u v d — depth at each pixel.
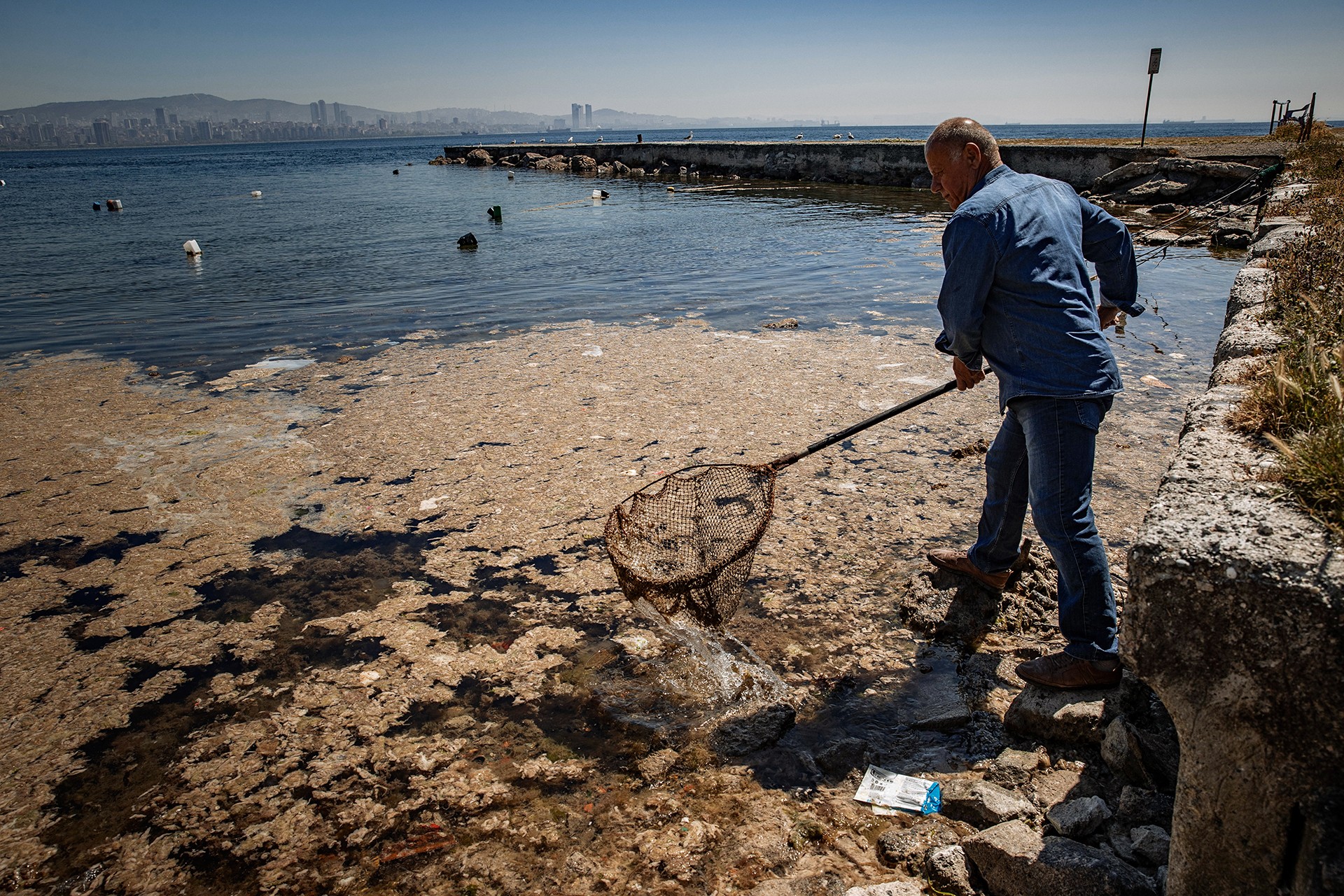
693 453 5.62
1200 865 1.83
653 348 8.34
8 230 21.31
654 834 2.67
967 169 3.23
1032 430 3.01
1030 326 2.93
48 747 3.13
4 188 44.41
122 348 8.82
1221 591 1.69
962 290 2.97
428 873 2.55
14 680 3.51
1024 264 2.90
